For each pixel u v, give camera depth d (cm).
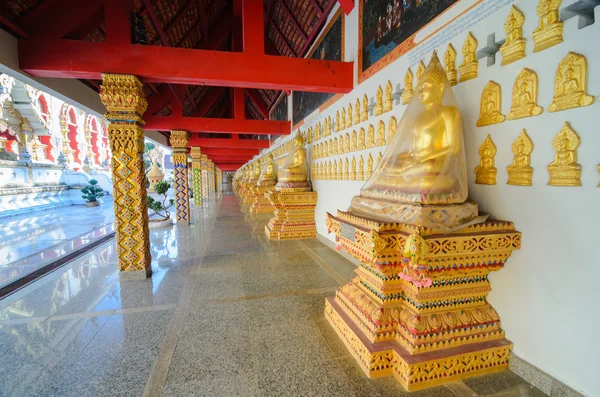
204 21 606
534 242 175
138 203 353
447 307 195
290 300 298
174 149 709
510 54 185
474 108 215
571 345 157
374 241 176
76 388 177
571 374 157
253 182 1092
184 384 180
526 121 178
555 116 162
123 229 353
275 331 241
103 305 288
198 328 245
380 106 336
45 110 1399
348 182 425
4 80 1194
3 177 1054
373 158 355
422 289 186
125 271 357
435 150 190
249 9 348
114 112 336
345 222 226
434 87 198
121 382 182
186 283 344
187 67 332
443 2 243
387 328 196
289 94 805
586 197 148
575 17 152
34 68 300
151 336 233
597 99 143
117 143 343
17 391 174
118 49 315
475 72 212
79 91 414
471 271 187
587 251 148
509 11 186
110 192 1639
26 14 293
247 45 349
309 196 575
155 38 480
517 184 184
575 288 154
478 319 194
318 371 193
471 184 219
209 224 735
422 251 163
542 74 168
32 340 228
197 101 923
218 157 1672
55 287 334
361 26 380
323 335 235
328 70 389
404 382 177
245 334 236
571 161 154
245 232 637
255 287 332
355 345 205
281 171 620
